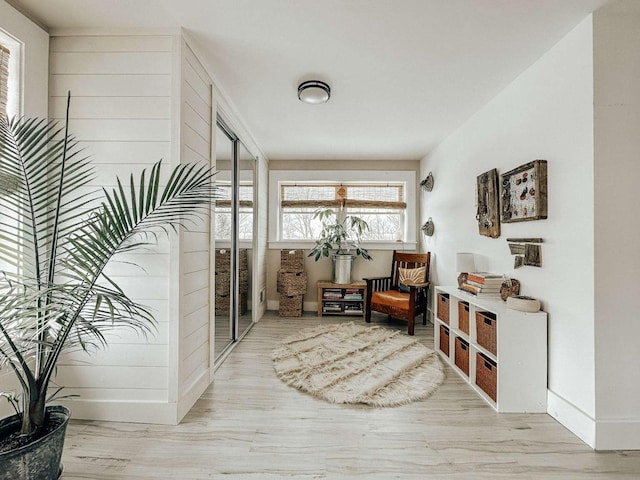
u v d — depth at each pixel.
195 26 1.82
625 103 1.66
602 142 1.66
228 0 1.61
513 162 2.36
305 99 2.49
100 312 1.67
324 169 4.68
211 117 2.29
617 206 1.66
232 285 3.23
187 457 1.55
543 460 1.55
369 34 1.86
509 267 2.41
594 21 1.66
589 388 1.69
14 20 1.65
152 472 1.45
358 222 4.41
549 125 1.98
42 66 1.81
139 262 1.84
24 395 1.31
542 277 2.05
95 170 1.85
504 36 1.86
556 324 1.93
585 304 1.71
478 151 2.91
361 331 3.61
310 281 4.73
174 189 1.57
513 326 1.99
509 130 2.41
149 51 1.84
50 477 1.29
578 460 1.56
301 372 2.48
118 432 1.74
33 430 1.33
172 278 1.83
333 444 1.66
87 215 1.83
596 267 1.66
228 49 2.02
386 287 4.54
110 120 1.85
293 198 4.77
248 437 1.71
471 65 2.17
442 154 3.81
